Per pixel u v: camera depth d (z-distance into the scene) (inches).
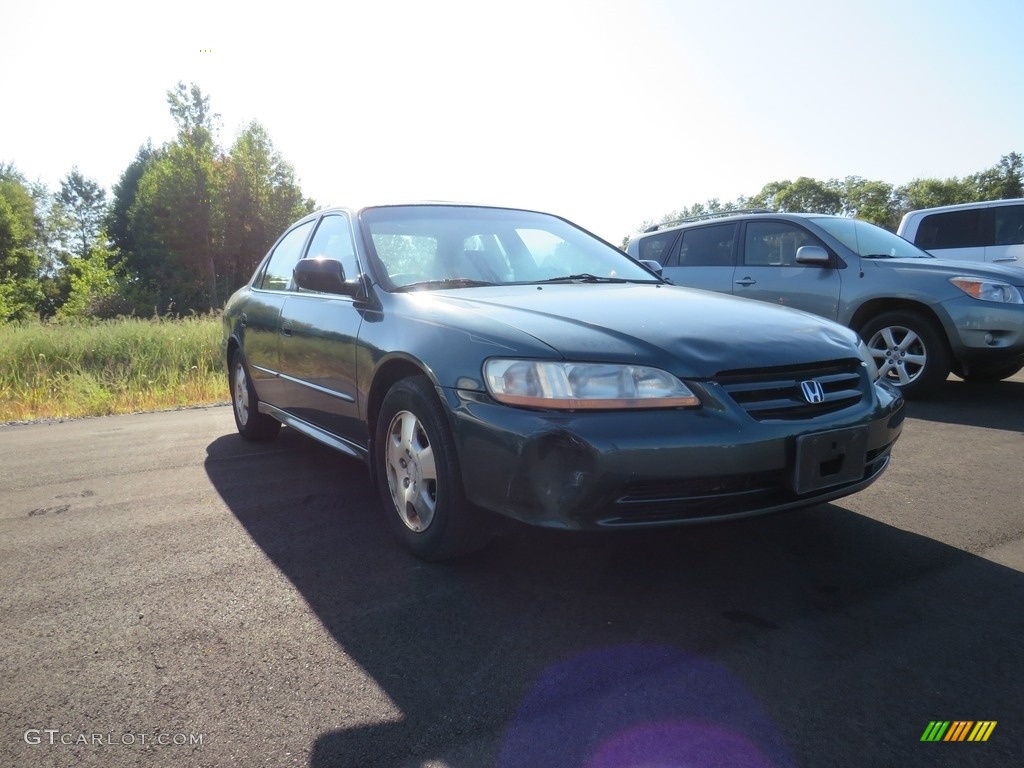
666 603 96.8
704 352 94.3
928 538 118.0
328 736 70.0
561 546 117.3
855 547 114.7
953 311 221.5
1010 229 341.1
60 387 327.9
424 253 140.3
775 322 108.9
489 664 82.6
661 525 88.7
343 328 133.4
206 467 179.6
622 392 89.8
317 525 132.3
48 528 134.8
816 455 94.0
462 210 157.8
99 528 134.0
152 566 114.4
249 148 2042.3
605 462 86.4
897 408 110.3
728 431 89.1
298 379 157.1
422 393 106.3
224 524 134.2
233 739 69.7
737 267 280.1
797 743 67.4
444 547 106.2
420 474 110.0
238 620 95.0
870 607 94.4
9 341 378.0
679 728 70.0
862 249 251.4
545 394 90.7
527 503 91.4
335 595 101.8
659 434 87.4
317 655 85.4
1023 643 84.5
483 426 94.7
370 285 130.3
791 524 125.3
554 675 79.9
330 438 147.8
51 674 82.4
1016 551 111.9
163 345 389.4
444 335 106.1
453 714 73.1
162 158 2062.0
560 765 65.0
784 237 268.7
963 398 241.4
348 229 149.6
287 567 112.6
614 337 96.4
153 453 199.3
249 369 193.0
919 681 77.2
